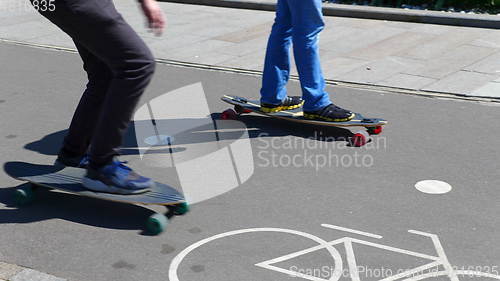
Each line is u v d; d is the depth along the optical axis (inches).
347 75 396.2
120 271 204.2
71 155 251.9
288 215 236.8
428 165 276.7
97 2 209.3
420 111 338.3
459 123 321.7
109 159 227.3
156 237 223.1
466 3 557.0
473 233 222.7
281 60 314.8
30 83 394.3
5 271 204.5
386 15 514.0
